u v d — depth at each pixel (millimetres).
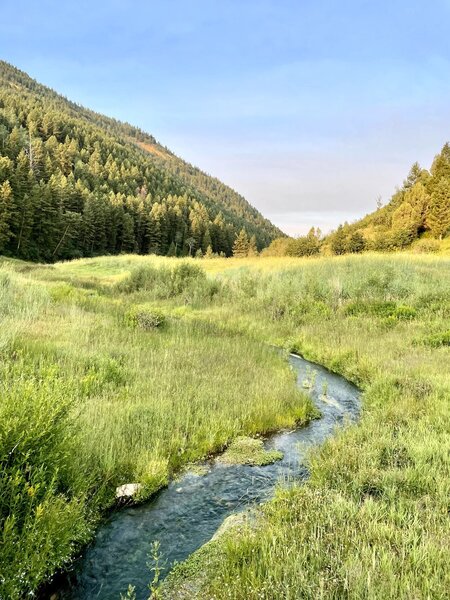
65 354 8023
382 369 9273
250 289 20578
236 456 5465
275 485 4766
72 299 15859
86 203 76000
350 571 2840
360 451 5191
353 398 8312
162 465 4793
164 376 7711
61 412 3863
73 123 165875
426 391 7582
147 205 106688
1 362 6688
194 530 3963
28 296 13289
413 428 5812
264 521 3777
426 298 15898
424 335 12234
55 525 3092
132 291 23781
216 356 9758
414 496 4191
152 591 3020
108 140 173500
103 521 4008
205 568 3283
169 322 13531
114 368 7543
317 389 8789
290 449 5855
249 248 110688
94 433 4992
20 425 3410
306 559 3070
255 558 3141
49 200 62656
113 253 83812
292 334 14047
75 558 3475
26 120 140000
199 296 20516
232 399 7066
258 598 2703
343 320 14891
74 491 3768
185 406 6484
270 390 7676
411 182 85438
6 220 55250
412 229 54969
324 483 4531
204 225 121000
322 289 18312
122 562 3484
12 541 2824
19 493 3180
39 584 3082
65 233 67500
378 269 20047
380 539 3320
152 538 3818
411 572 2820
